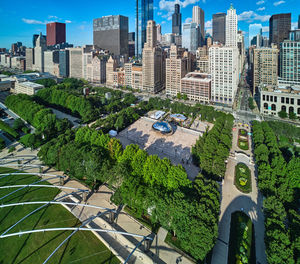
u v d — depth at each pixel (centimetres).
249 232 8475
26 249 7419
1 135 17050
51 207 9381
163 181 9181
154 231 8269
